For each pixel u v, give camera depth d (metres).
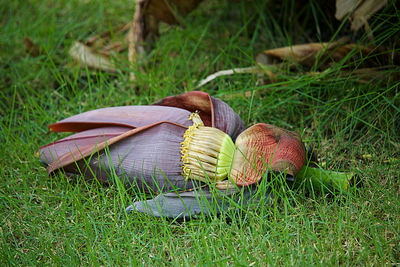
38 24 3.89
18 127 2.80
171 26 3.54
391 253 1.83
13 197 2.34
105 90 3.16
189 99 2.29
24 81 3.39
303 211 2.04
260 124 2.12
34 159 2.56
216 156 2.05
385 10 2.69
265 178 1.96
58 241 2.03
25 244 2.05
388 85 2.70
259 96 2.96
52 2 4.19
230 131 2.23
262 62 3.05
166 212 2.04
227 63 3.26
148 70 3.25
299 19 3.64
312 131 2.73
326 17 3.36
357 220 1.97
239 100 2.87
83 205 2.18
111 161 2.11
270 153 2.06
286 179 1.98
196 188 2.10
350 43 2.90
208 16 3.93
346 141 2.62
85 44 3.48
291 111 2.87
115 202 2.16
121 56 3.48
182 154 2.08
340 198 2.13
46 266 1.91
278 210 2.11
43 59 3.53
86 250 2.00
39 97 3.17
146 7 3.26
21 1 4.19
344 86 2.81
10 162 2.59
